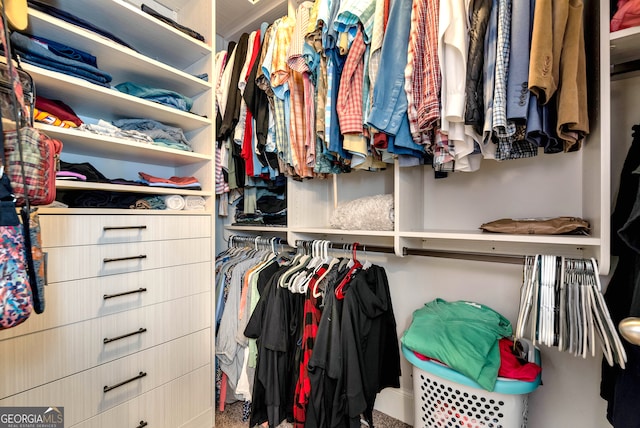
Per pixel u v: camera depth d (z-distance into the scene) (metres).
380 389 1.26
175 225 1.26
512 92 0.70
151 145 1.22
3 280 0.56
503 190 1.19
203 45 1.40
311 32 1.09
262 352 1.23
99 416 1.00
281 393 1.24
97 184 1.05
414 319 1.18
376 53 0.97
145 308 1.14
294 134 1.33
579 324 0.76
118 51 1.12
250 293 1.46
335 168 1.30
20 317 0.58
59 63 0.99
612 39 0.71
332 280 1.23
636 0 0.66
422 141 0.94
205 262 1.38
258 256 1.69
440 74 0.81
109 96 1.11
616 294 0.84
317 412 1.08
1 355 0.81
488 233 1.01
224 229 2.08
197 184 1.43
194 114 1.43
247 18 1.79
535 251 1.13
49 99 1.11
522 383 0.86
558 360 1.06
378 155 1.16
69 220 0.94
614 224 0.86
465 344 0.94
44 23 0.94
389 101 0.92
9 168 0.61
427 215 1.39
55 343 0.91
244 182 1.71
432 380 1.00
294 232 1.55
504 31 0.72
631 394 0.69
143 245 1.14
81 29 1.02
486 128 0.75
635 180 0.81
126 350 1.08
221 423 1.42
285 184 1.77
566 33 0.68
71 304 0.95
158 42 1.36
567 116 0.65
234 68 1.58
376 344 1.20
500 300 1.19
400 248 1.17
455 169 1.03
